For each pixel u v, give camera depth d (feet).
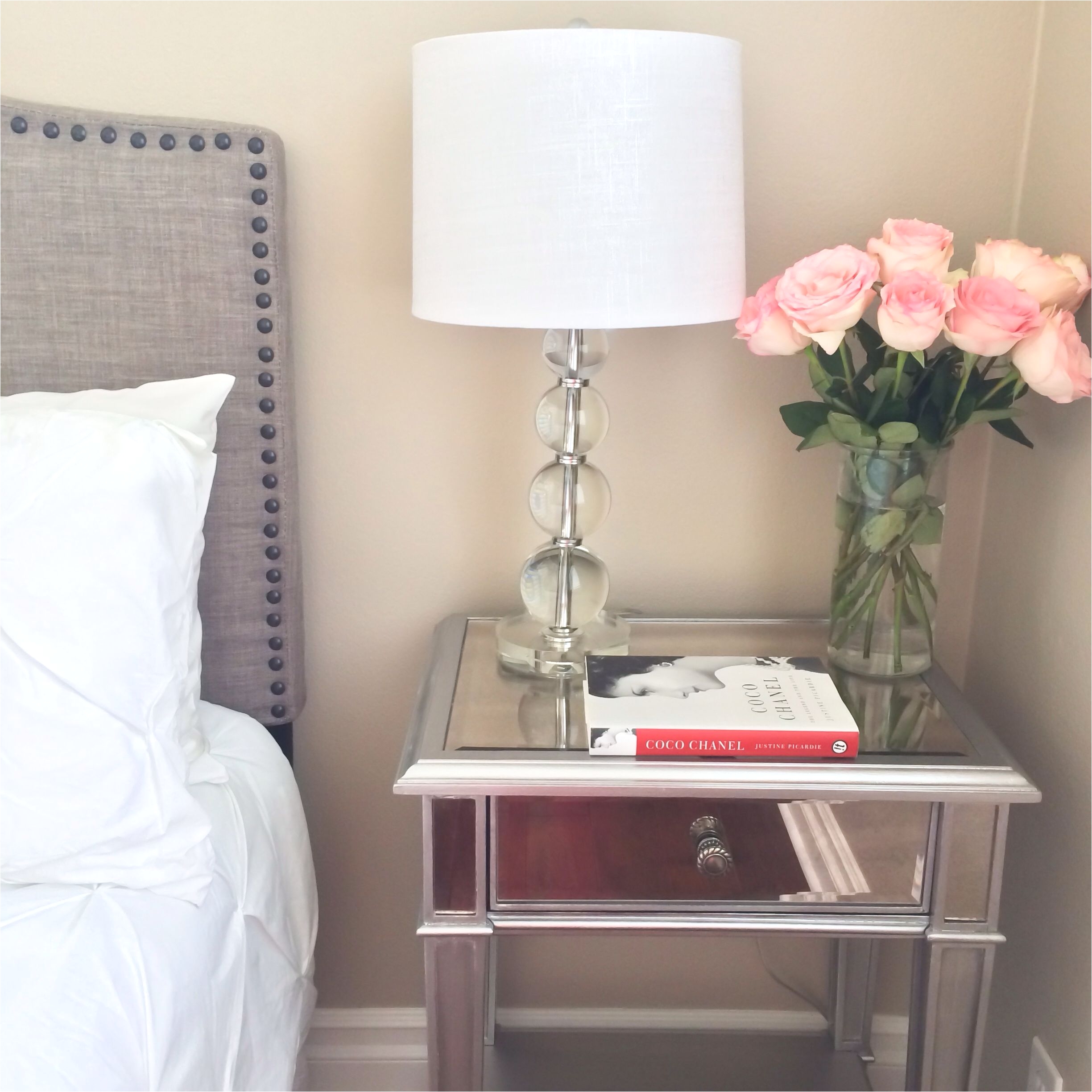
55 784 3.12
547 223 3.19
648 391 4.51
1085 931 3.84
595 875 3.52
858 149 4.25
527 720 3.72
